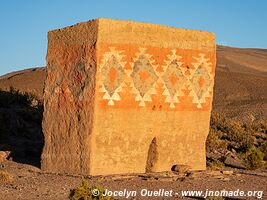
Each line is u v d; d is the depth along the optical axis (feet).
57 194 43.14
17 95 110.01
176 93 56.95
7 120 88.28
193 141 59.11
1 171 49.93
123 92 53.01
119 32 52.44
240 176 58.13
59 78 55.26
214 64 60.18
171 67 56.34
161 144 56.24
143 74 54.19
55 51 55.98
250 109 198.80
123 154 53.57
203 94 59.52
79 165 52.65
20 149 71.41
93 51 51.44
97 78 51.31
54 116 55.62
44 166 56.24
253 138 100.37
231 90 280.72
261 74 399.85
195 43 58.23
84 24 52.70
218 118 117.80
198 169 59.72
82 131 52.37
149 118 55.01
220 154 80.28
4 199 40.24
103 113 51.96
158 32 55.16
